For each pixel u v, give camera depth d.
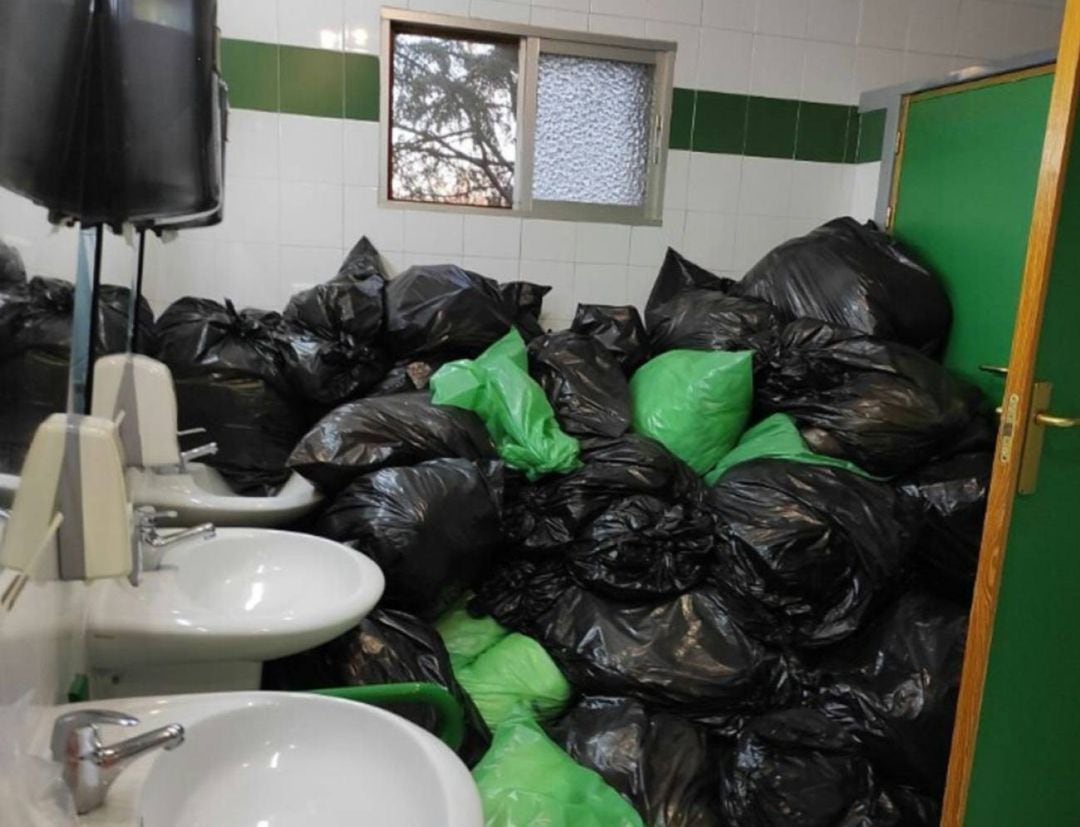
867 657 1.74
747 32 2.69
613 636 1.77
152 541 1.27
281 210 2.50
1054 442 1.39
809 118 2.79
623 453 1.96
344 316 2.16
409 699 1.27
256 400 2.04
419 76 2.55
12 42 0.66
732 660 1.74
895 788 1.61
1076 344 1.36
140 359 1.32
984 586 1.44
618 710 1.69
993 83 2.23
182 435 1.66
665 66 2.65
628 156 2.74
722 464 2.11
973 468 1.95
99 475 0.86
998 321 2.23
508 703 1.76
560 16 2.55
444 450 1.88
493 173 2.66
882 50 2.80
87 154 0.83
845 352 2.10
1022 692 1.50
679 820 1.49
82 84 0.79
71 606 0.94
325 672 1.49
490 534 1.76
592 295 2.77
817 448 1.98
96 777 0.75
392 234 2.58
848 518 1.76
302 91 2.44
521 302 2.55
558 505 1.90
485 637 1.88
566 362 2.22
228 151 2.43
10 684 0.64
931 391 1.98
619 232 2.74
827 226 2.58
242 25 2.37
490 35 2.54
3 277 0.68
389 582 1.62
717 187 2.78
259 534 1.48
